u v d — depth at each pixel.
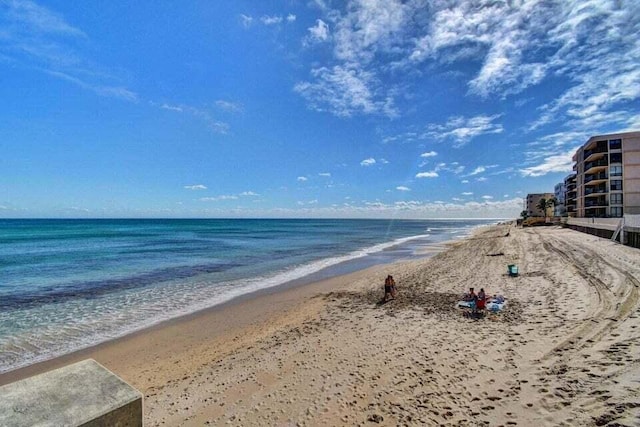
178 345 10.39
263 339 10.36
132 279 20.62
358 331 10.15
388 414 5.68
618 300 10.39
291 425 5.62
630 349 6.72
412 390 6.37
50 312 13.82
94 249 38.16
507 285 14.86
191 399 6.84
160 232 76.38
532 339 8.25
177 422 6.01
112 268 24.66
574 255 20.58
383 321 10.98
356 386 6.71
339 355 8.36
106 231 78.44
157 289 17.95
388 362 7.69
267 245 44.09
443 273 19.78
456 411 5.55
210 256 31.94
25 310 14.11
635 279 12.69
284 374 7.56
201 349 10.00
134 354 9.78
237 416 6.04
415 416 5.54
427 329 9.80
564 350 7.31
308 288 17.95
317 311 13.29
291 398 6.49
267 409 6.18
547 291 12.95
